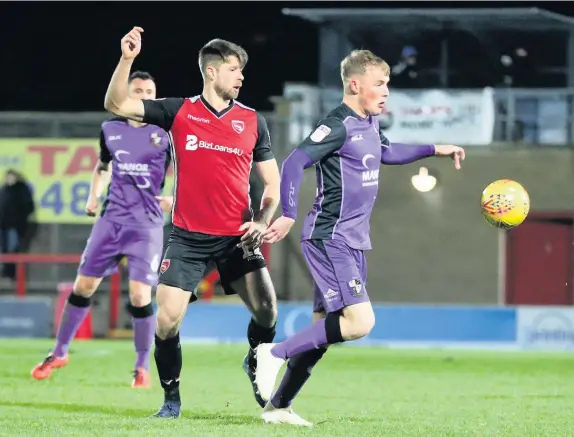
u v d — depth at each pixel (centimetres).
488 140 6028
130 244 2878
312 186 5934
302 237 1969
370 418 2205
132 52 1883
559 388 3094
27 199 5625
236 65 2034
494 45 6562
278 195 2080
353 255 1952
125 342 5084
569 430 2017
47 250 5672
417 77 6600
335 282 1920
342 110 1947
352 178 1941
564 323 4944
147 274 2880
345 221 1944
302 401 2598
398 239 6081
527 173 6009
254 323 2153
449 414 2330
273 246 5903
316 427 1941
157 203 2905
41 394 2656
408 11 6469
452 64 6600
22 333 5266
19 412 2248
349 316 1914
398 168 6081
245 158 2059
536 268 6078
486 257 6053
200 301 5672
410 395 2827
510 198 2017
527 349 4909
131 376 3228
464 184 6044
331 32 6550
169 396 2139
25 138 5625
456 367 3872
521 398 2769
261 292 2106
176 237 2069
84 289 2938
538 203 6028
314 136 1908
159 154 2866
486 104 6012
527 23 6531
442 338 4978
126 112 1980
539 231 6062
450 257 6062
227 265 2103
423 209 6072
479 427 2052
